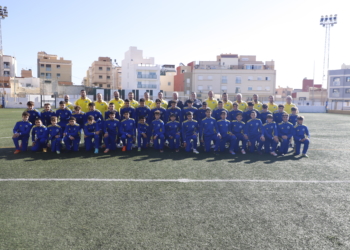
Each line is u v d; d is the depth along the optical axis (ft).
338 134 40.60
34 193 14.55
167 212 12.35
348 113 104.12
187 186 15.92
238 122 26.48
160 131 26.53
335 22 131.03
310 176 18.26
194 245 9.64
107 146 25.77
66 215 11.96
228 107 31.91
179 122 27.78
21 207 12.76
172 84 212.02
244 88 183.11
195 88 183.32
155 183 16.39
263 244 9.77
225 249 9.43
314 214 12.32
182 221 11.49
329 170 19.85
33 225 11.07
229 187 15.84
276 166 20.92
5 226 10.99
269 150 25.85
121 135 26.32
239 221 11.55
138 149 26.40
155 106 31.14
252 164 21.47
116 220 11.52
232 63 187.52
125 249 9.37
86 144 26.09
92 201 13.52
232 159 23.18
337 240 10.11
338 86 171.12
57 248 9.43
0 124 48.98
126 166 20.33
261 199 14.05
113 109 27.32
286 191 15.28
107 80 211.82
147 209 12.64
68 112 27.96
